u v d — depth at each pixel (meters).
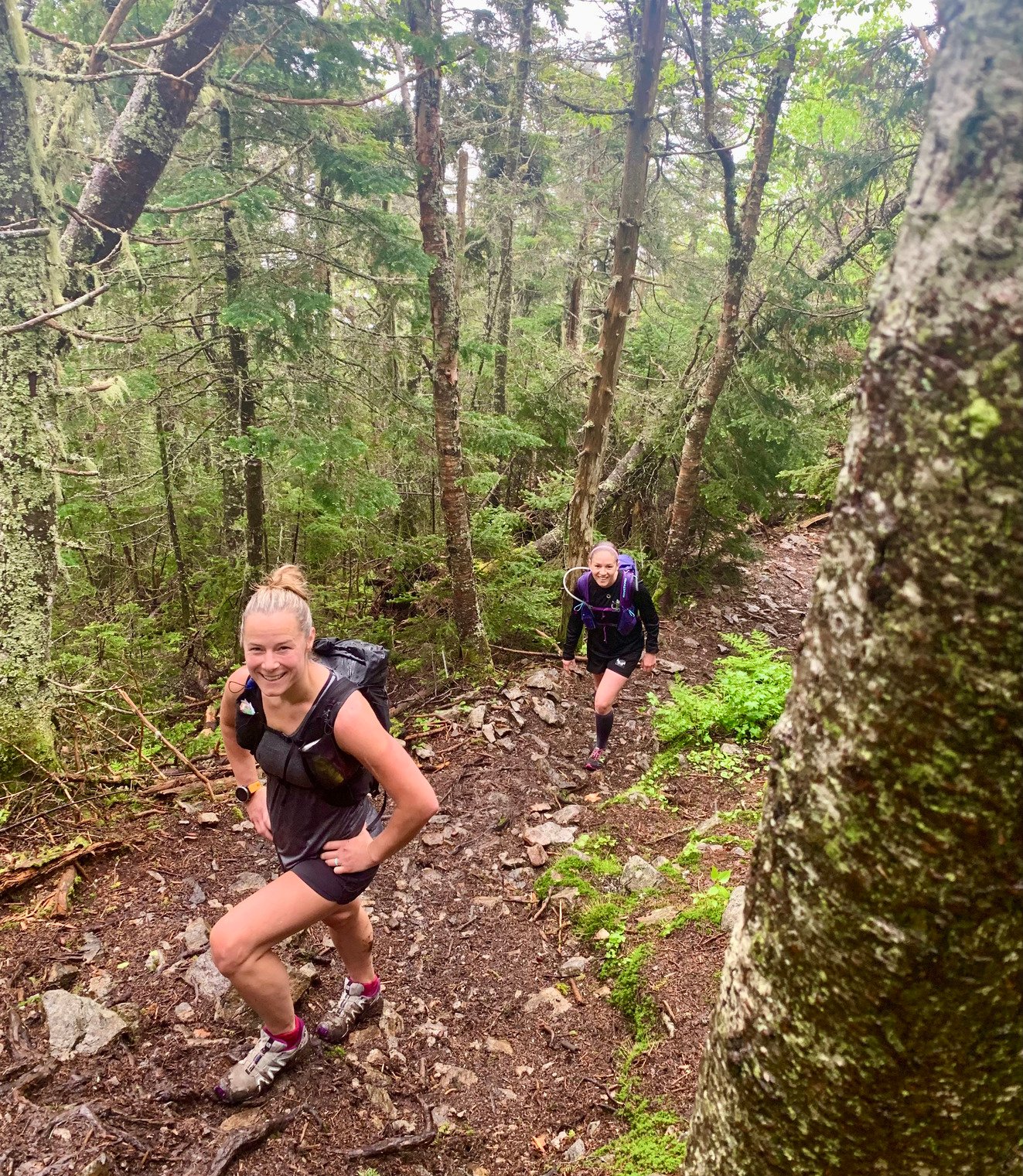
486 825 4.86
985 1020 1.00
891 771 0.94
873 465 0.94
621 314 7.09
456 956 3.70
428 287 6.80
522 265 15.77
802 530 13.23
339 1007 3.08
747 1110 1.24
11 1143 2.36
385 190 6.20
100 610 9.03
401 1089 2.90
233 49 5.61
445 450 6.99
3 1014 2.89
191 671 7.89
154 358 7.43
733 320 8.40
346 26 5.36
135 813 4.43
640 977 3.33
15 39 3.93
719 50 7.90
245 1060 2.73
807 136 11.56
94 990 3.09
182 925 3.54
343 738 2.27
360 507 7.04
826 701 1.03
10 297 4.21
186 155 6.39
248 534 7.96
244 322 5.83
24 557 4.46
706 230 14.27
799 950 1.10
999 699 0.85
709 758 5.80
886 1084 1.05
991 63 0.80
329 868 2.44
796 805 1.09
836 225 8.95
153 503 9.76
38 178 4.18
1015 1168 1.12
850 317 8.48
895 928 0.97
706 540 10.30
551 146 12.24
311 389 6.74
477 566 8.74
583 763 5.85
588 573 5.52
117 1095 2.62
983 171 0.81
